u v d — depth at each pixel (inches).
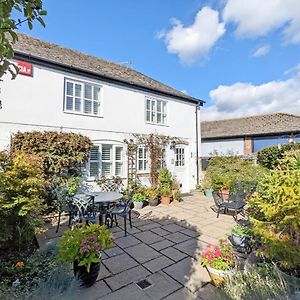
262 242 125.3
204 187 469.7
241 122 856.3
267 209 123.0
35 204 178.2
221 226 250.2
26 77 302.2
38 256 163.9
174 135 489.1
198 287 133.3
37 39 417.1
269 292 98.3
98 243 135.3
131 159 408.5
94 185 354.9
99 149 370.6
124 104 406.9
